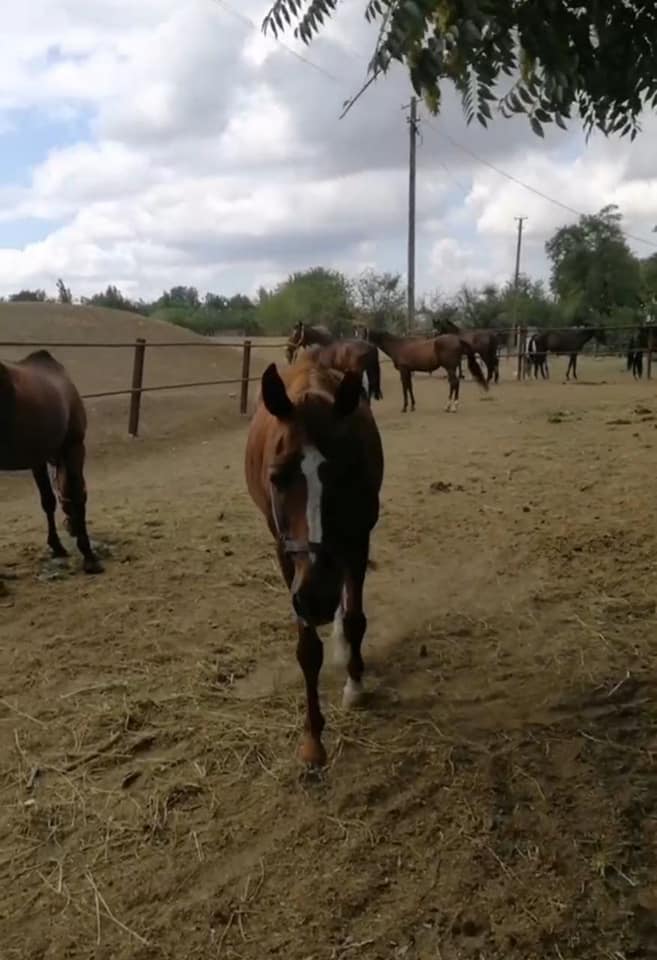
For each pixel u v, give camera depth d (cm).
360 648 434
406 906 279
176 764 361
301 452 299
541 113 256
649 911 276
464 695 415
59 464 598
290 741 375
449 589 564
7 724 395
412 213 3272
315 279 4722
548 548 634
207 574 593
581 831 312
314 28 252
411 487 852
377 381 1329
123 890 290
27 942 269
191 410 1468
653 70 257
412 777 347
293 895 285
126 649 471
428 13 213
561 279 5050
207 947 265
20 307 2542
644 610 513
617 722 388
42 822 326
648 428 1202
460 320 4906
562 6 235
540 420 1357
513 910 277
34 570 609
